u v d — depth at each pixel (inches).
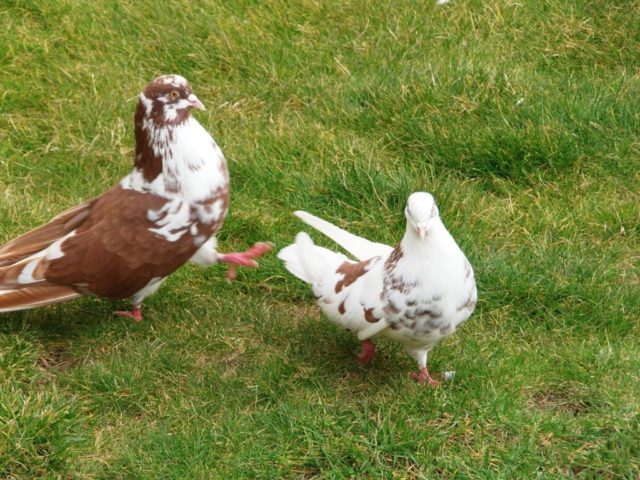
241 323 262.2
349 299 229.0
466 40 368.8
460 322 225.3
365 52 364.8
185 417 231.6
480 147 316.2
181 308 267.9
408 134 327.3
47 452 215.9
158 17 378.9
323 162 315.3
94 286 244.7
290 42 369.7
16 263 243.8
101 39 370.0
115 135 326.6
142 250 243.1
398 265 220.4
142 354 247.1
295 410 229.5
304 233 251.3
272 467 216.2
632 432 218.5
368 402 234.7
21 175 314.8
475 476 211.3
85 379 238.8
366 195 301.1
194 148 242.5
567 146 315.6
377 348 251.9
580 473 213.5
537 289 267.1
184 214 243.8
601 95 336.5
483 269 272.2
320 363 246.8
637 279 277.4
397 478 212.2
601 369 239.6
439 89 336.2
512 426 224.2
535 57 364.5
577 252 283.6
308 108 342.6
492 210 299.6
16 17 377.1
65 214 251.0
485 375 239.6
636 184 310.7
